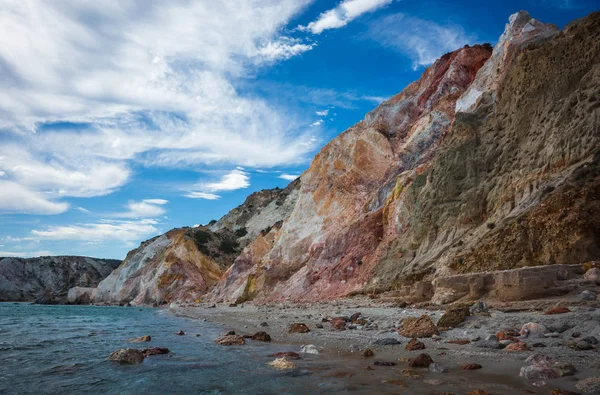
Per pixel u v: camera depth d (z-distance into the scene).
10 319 24.16
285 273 36.78
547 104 18.78
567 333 7.54
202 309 34.28
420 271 19.83
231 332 12.12
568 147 16.06
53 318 25.50
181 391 5.36
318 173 41.66
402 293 19.12
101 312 35.91
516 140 20.23
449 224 21.25
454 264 17.00
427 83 38.62
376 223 29.70
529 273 10.63
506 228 15.55
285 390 5.16
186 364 7.43
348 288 26.52
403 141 35.56
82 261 103.06
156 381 6.03
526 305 9.94
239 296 40.84
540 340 7.33
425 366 6.28
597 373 5.07
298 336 11.23
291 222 40.06
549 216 13.88
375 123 38.31
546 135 17.88
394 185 31.08
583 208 13.08
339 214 35.28
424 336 9.27
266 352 8.72
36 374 6.78
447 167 22.91
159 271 59.19
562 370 5.20
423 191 24.42
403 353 7.57
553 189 15.23
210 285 56.84
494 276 11.96
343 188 36.75
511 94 21.45
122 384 5.91
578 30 18.45
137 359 7.84
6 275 91.25
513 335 8.02
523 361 6.08
